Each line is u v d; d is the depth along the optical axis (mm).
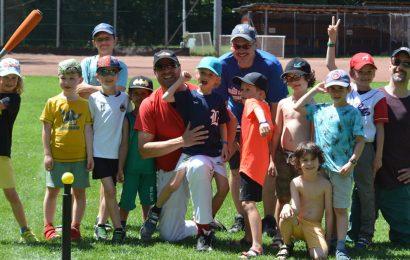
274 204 6980
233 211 7949
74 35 46125
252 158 6160
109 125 6504
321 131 6230
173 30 47656
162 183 6680
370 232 6531
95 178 6527
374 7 46188
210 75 6359
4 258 5754
